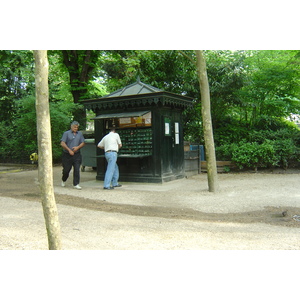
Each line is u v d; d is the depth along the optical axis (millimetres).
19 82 22359
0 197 8586
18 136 20469
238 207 7297
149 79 16891
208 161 9117
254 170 13453
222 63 16484
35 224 5891
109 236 5215
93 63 20906
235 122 16438
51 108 18094
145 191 9523
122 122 11453
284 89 15523
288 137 14180
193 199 8242
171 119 11375
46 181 3559
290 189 9281
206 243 4848
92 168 16078
